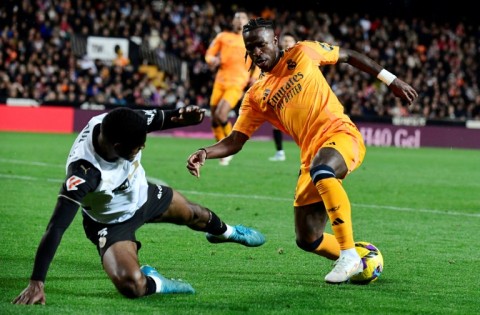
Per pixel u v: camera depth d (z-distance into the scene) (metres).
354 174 25.42
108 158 8.20
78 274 10.06
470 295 9.34
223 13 53.16
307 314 8.17
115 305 8.36
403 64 49.56
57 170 22.94
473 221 16.08
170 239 12.92
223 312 8.16
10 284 9.33
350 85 46.47
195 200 17.98
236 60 25.83
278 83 10.23
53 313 7.91
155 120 8.77
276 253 11.98
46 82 42.34
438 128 44.38
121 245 8.77
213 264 11.04
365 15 54.56
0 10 43.56
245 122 10.55
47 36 43.94
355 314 8.24
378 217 16.42
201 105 43.88
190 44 46.53
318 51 10.38
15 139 34.84
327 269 10.81
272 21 10.29
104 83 43.25
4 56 42.44
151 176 22.20
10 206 16.12
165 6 48.84
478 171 28.14
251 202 17.94
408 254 12.20
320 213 10.08
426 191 21.28
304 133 10.14
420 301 8.94
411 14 57.31
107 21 45.88
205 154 10.30
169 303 8.50
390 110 46.88
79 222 14.26
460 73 49.91
